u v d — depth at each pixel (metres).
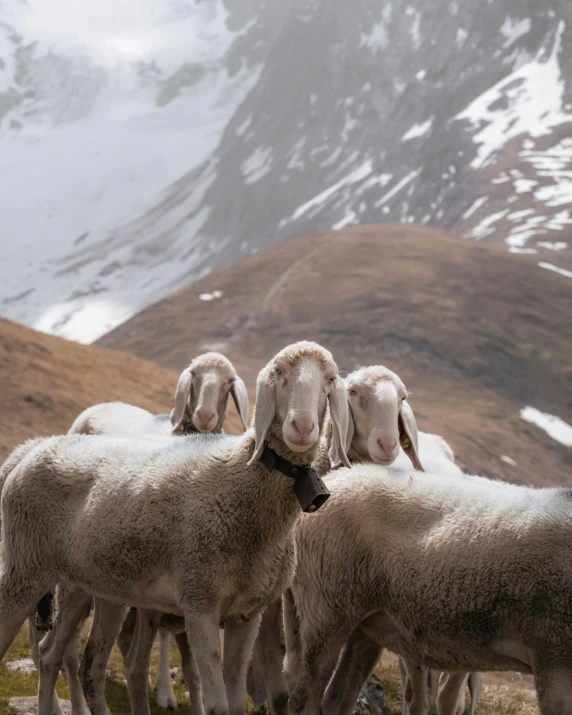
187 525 5.95
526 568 5.89
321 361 5.63
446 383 101.19
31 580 6.48
